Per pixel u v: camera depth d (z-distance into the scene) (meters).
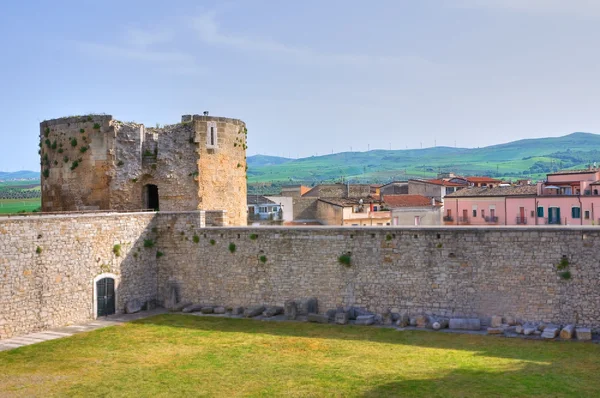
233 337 38.81
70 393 28.52
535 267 38.22
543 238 38.03
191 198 51.84
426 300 40.81
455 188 121.88
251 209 104.56
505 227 39.03
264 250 45.34
